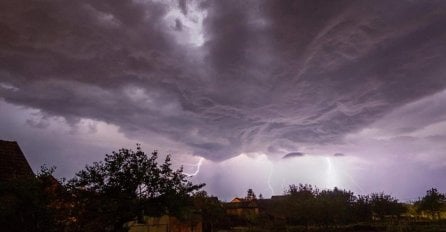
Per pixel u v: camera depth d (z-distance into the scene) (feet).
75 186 50.96
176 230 88.89
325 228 139.64
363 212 176.86
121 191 52.70
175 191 55.26
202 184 58.80
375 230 132.36
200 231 94.38
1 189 39.40
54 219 42.39
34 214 40.09
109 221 50.49
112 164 53.98
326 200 138.10
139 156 55.67
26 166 68.74
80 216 47.93
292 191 163.22
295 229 142.20
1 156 67.00
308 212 134.21
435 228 118.73
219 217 145.18
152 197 54.65
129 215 51.29
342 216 137.08
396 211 176.55
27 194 39.40
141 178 53.31
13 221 38.83
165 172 56.03
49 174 44.88
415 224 141.28
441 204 171.94
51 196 43.57
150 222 85.97
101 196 51.57
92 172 52.80
